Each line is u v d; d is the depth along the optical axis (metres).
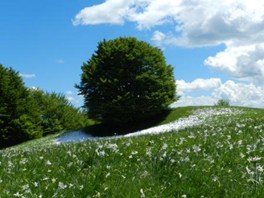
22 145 59.16
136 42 66.94
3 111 68.19
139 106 64.75
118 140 13.55
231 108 64.19
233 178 7.06
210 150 9.56
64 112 100.12
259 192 6.30
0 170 8.92
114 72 65.00
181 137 12.45
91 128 67.31
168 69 68.56
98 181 7.14
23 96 73.50
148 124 64.06
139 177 7.26
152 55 67.00
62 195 6.53
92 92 66.06
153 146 10.73
